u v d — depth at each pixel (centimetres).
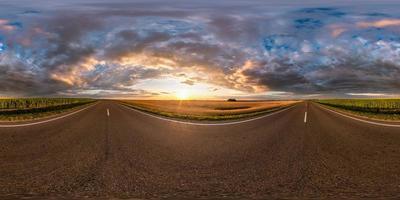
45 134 1350
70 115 2614
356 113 3153
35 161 813
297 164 785
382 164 786
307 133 1398
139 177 663
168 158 850
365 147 1034
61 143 1105
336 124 1836
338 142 1141
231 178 657
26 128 1580
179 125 1755
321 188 588
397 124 1831
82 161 814
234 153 923
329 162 809
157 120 2108
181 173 696
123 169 729
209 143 1106
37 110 3033
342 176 673
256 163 795
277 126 1709
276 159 843
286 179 650
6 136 1284
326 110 3816
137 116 2498
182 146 1041
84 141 1151
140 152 935
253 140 1180
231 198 530
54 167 748
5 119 2181
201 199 526
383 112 3006
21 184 609
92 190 572
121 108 4166
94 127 1636
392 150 977
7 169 730
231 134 1354
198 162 804
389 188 588
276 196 542
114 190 572
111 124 1803
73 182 624
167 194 551
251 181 635
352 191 569
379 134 1364
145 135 1320
